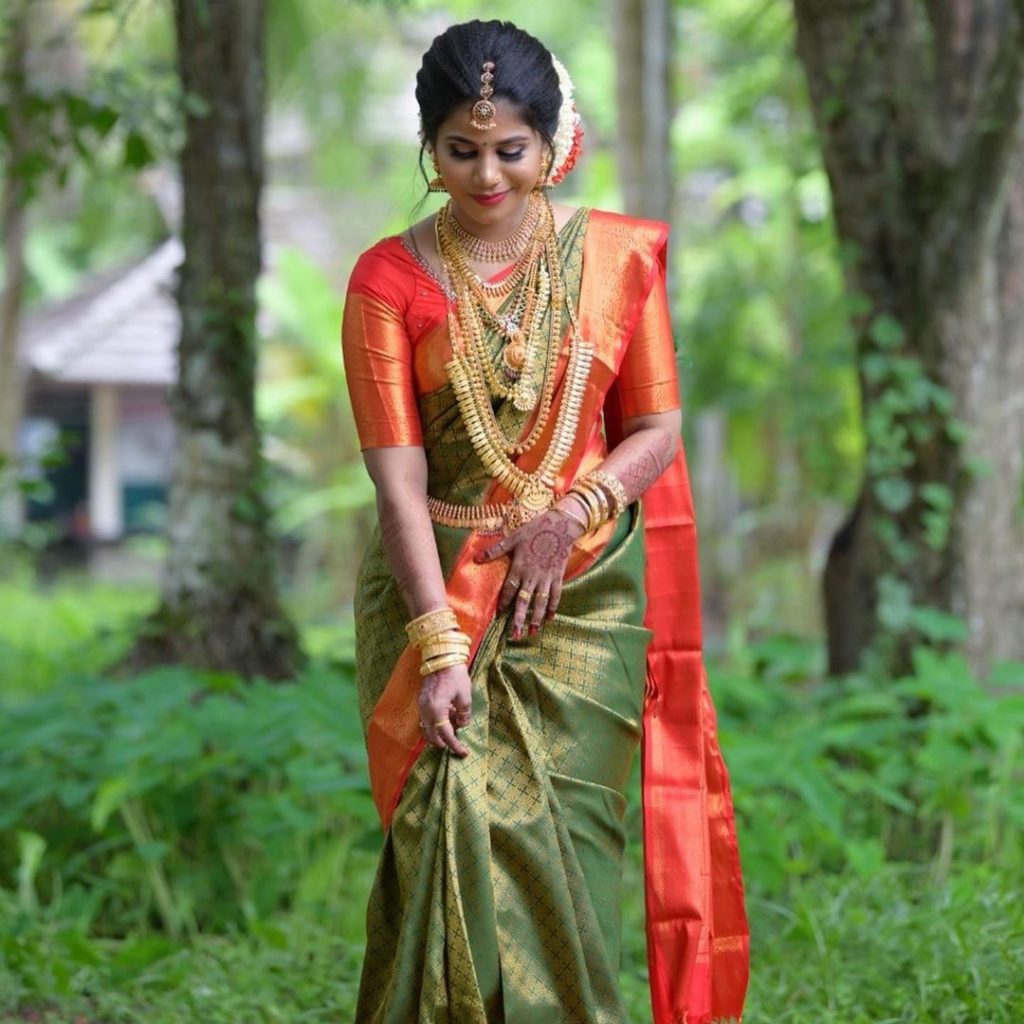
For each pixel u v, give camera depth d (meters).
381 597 4.01
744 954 4.37
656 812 4.23
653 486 4.24
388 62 23.08
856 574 7.76
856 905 5.77
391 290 3.91
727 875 4.35
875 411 7.33
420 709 3.79
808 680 9.44
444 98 3.74
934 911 5.48
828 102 7.48
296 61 14.98
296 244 25.41
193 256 8.34
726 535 23.39
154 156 7.60
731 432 20.33
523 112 3.74
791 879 6.28
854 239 7.52
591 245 4.00
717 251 20.70
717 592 21.52
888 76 7.42
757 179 18.78
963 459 7.34
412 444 3.90
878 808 6.85
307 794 6.57
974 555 7.41
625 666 4.00
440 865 3.75
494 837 3.80
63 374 26.86
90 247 27.70
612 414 4.19
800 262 16.50
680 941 4.20
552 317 3.92
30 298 29.27
